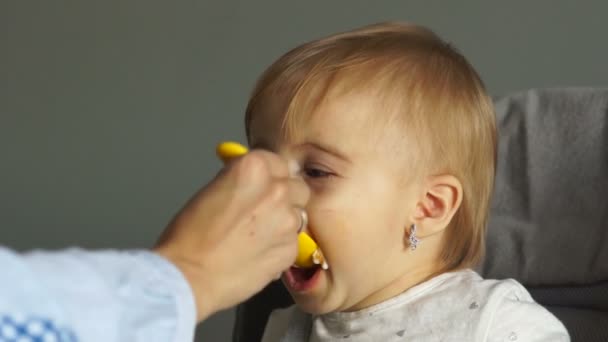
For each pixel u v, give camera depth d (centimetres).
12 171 300
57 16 297
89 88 297
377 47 119
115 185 297
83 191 298
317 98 112
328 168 111
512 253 139
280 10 282
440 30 266
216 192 67
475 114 122
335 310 121
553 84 257
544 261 137
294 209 70
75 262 51
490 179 127
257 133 115
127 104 295
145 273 55
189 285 59
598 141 138
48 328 44
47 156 299
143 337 52
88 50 297
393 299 118
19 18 299
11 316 44
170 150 294
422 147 115
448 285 118
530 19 259
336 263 111
